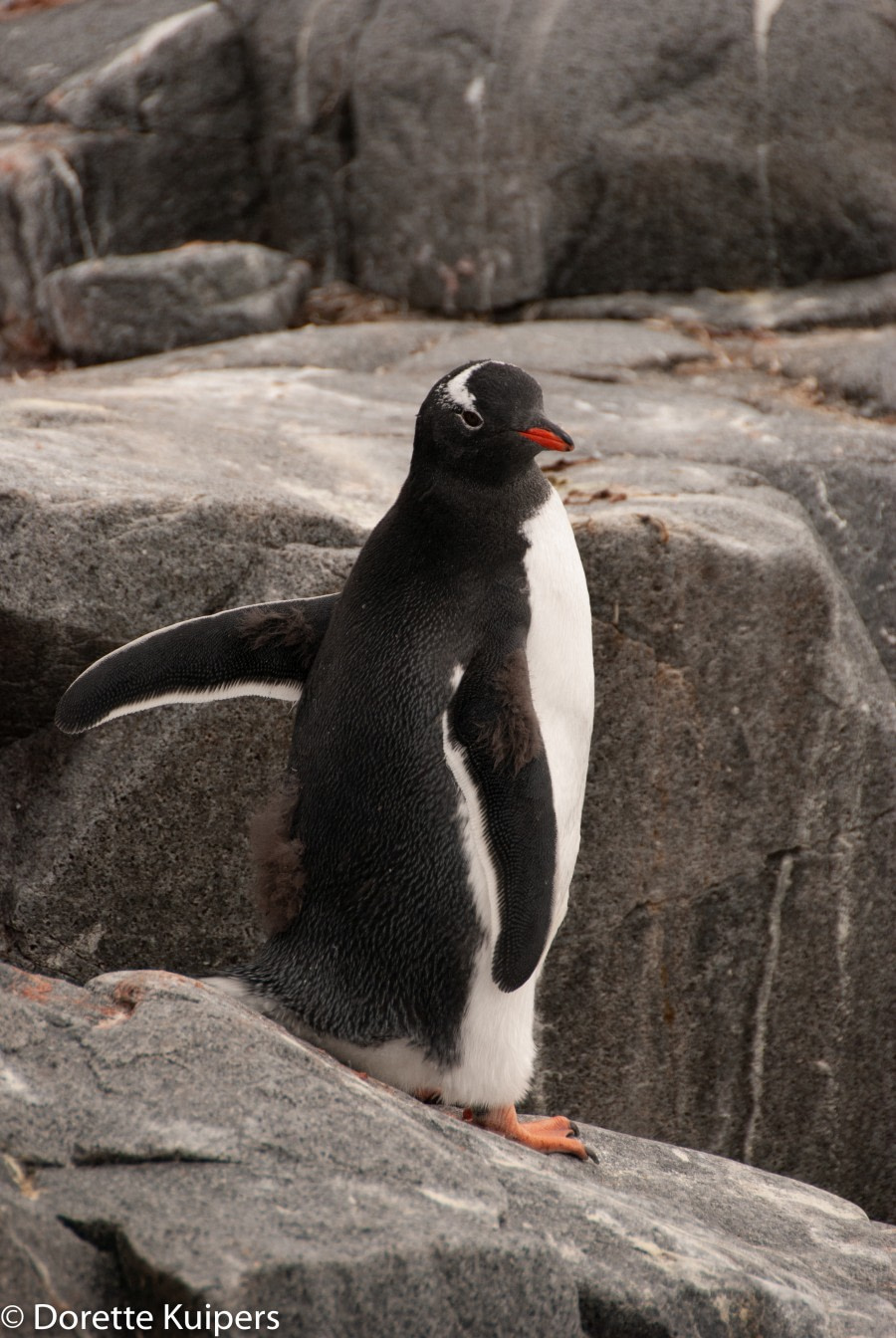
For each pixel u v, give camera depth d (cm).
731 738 1512
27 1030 804
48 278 2692
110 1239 676
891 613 1838
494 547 965
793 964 1608
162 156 2859
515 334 2450
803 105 2678
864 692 1580
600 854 1489
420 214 2820
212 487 1355
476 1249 707
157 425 1644
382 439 1727
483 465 965
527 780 909
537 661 957
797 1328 816
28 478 1275
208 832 1329
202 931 1355
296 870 941
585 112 2698
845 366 2319
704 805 1518
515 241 2767
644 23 2683
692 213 2744
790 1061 1638
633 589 1433
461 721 923
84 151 2767
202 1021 828
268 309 2709
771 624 1495
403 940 920
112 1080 773
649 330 2523
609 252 2780
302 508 1362
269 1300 649
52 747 1324
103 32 2948
